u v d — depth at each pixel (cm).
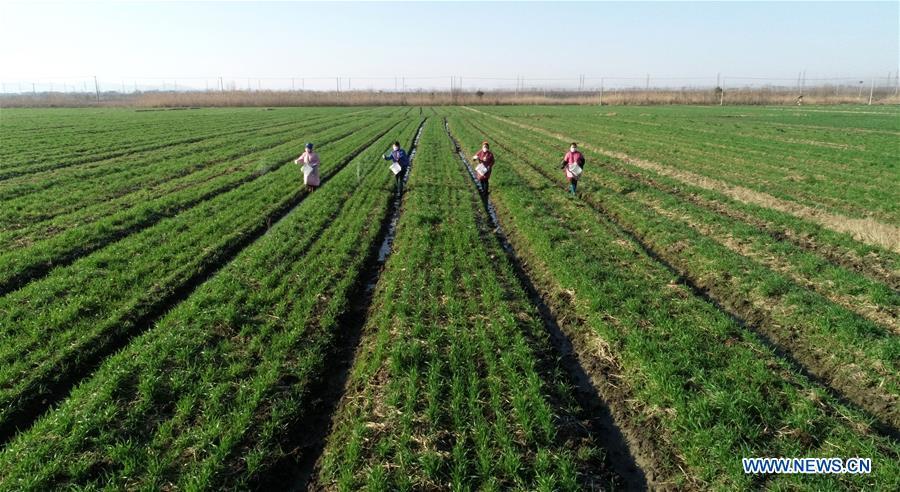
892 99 11825
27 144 3753
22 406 757
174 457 653
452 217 1838
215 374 828
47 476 608
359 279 1316
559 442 714
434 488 627
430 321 1039
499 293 1148
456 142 4609
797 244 1600
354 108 11419
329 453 692
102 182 2372
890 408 788
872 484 616
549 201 2125
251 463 657
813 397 780
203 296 1101
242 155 3456
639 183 2420
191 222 1703
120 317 1019
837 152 3284
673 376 823
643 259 1388
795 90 14950
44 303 1052
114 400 753
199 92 14362
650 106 11281
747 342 942
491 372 855
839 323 988
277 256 1381
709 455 681
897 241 1481
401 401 784
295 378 853
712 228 1711
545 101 13262
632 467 701
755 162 2986
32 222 1702
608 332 991
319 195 2153
